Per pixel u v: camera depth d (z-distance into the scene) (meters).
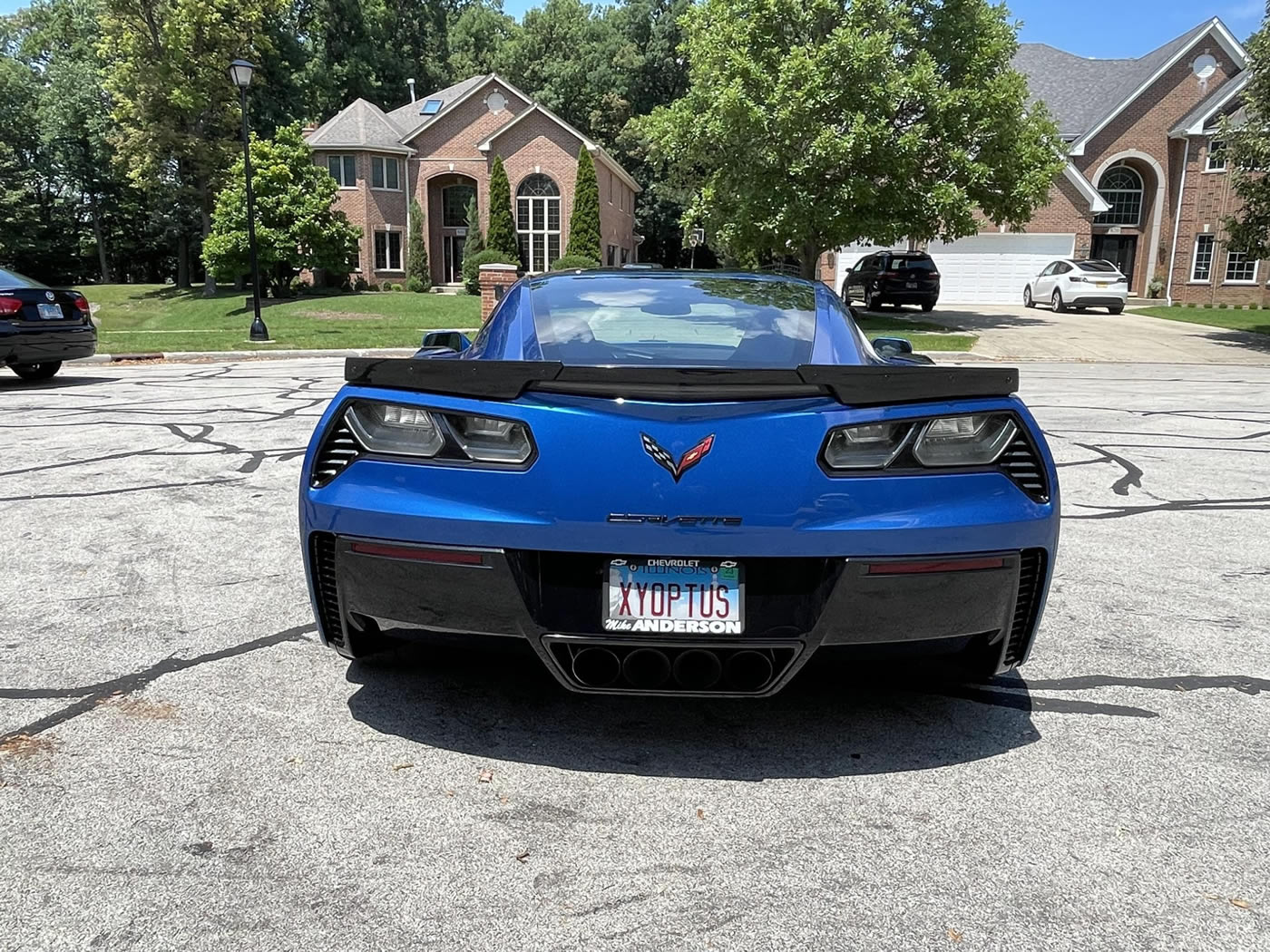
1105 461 6.91
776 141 19.91
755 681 2.42
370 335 19.30
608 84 57.25
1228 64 32.16
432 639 2.58
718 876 2.04
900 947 1.81
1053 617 3.72
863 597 2.34
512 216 36.22
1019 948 1.81
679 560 2.35
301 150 29.41
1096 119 32.72
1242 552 4.63
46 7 54.53
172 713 2.79
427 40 62.78
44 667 3.10
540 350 3.03
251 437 7.42
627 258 47.69
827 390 2.36
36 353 10.30
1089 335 20.00
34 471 6.09
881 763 2.56
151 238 52.78
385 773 2.46
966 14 20.41
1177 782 2.46
